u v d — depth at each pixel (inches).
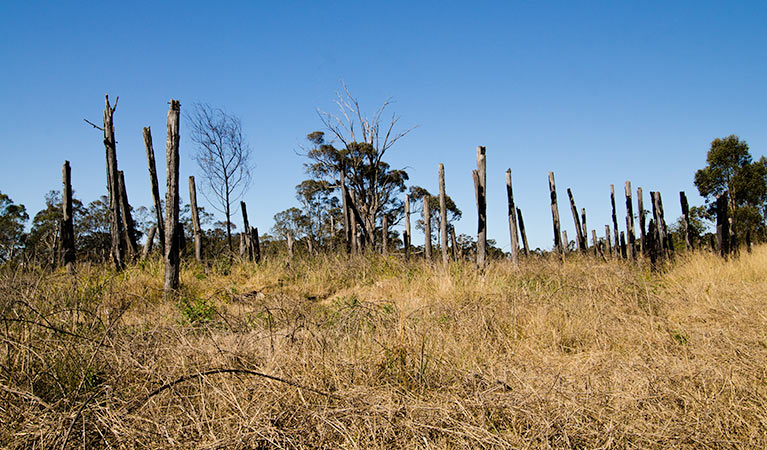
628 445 116.4
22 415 121.5
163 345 165.9
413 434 118.8
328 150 1143.0
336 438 119.0
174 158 354.6
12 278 247.0
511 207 473.7
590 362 173.9
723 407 131.6
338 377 148.9
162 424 118.9
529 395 137.8
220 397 132.9
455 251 536.7
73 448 111.8
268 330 199.9
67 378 144.6
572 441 118.2
